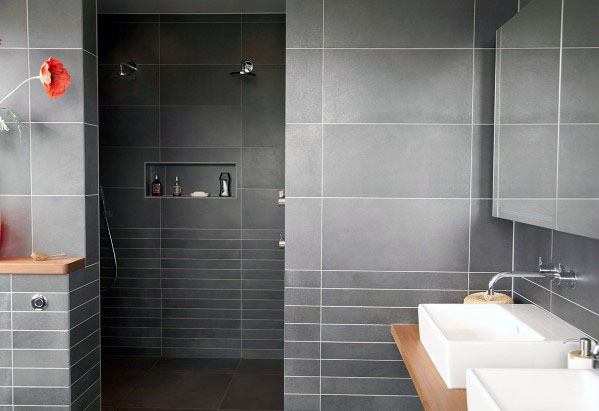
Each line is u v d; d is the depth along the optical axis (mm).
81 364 2766
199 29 4254
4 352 2625
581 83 1663
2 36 2652
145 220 4328
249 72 4055
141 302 4348
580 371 1557
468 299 2531
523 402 1520
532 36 2068
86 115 2721
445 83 2639
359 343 2717
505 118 2371
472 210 2668
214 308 4352
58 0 2645
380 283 2703
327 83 2654
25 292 2602
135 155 4305
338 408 2740
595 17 1574
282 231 4305
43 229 2705
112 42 4273
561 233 2150
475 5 2615
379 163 2668
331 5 2637
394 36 2635
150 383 3850
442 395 1768
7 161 2684
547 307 2291
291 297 2719
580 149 1666
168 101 4285
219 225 4316
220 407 3453
